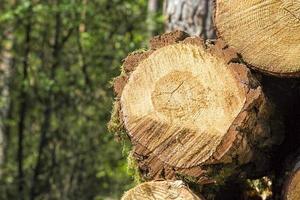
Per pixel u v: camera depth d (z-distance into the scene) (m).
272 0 5.73
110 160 17.95
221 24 5.85
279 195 6.46
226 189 6.50
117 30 18.69
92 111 18.25
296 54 5.72
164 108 5.77
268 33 5.76
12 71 18.84
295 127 6.46
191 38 5.87
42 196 18.12
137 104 5.84
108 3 18.69
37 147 18.81
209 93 5.71
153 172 5.83
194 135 5.70
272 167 6.51
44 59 18.73
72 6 17.41
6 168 18.89
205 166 5.71
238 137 5.64
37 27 18.73
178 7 11.59
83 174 18.19
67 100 18.36
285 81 6.19
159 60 5.85
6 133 19.11
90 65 18.30
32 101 18.52
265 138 6.05
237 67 5.72
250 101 5.63
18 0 19.00
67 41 18.91
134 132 5.82
